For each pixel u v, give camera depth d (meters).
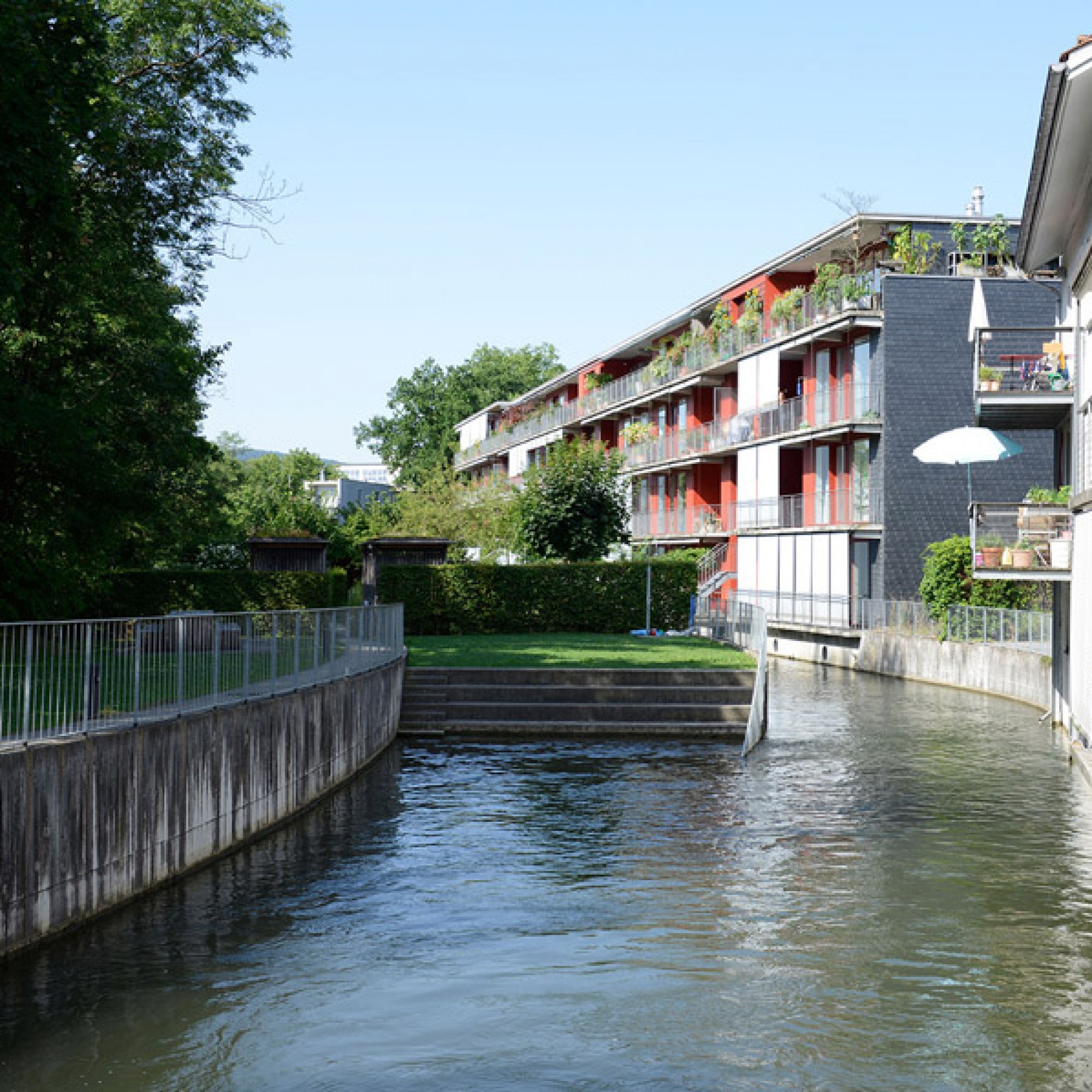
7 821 10.28
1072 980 10.59
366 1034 9.29
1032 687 32.06
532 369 110.38
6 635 10.70
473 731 25.92
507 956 11.20
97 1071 8.57
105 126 17.84
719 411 61.44
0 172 15.54
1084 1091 8.32
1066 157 23.03
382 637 24.55
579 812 17.72
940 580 39.19
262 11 25.84
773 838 16.16
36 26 16.14
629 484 49.38
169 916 12.23
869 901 13.08
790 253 53.50
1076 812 17.86
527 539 48.59
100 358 25.41
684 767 21.88
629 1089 8.31
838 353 50.00
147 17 24.73
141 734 12.61
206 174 25.41
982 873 14.29
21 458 20.69
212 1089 8.30
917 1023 9.55
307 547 39.53
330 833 16.30
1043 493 32.66
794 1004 9.98
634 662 29.36
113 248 23.20
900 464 45.59
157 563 45.25
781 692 35.69
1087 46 19.55
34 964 10.57
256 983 10.35
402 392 108.56
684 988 10.34
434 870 14.28
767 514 54.31
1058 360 28.59
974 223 47.84
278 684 17.22
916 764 22.22
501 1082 8.43
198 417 33.56
